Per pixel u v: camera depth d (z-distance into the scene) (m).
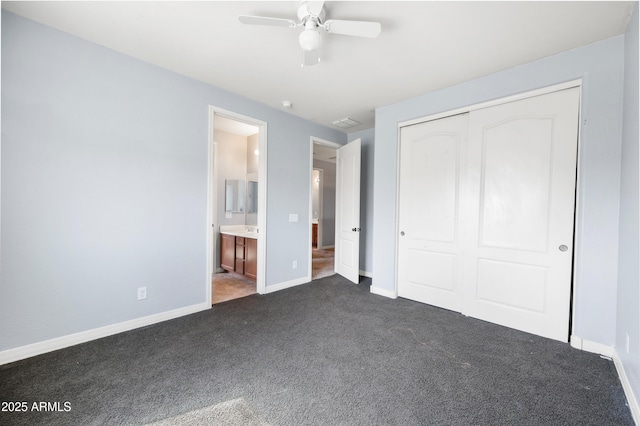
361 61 2.43
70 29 2.04
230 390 1.65
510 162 2.55
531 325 2.45
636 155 1.61
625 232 1.81
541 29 1.96
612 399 1.60
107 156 2.27
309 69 2.59
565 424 1.42
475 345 2.23
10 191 1.87
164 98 2.59
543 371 1.87
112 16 1.89
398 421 1.42
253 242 3.90
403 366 1.92
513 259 2.54
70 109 2.09
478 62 2.42
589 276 2.12
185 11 1.84
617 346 1.94
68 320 2.12
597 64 2.09
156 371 1.83
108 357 1.98
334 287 3.84
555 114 2.33
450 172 2.97
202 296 2.93
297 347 2.18
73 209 2.12
